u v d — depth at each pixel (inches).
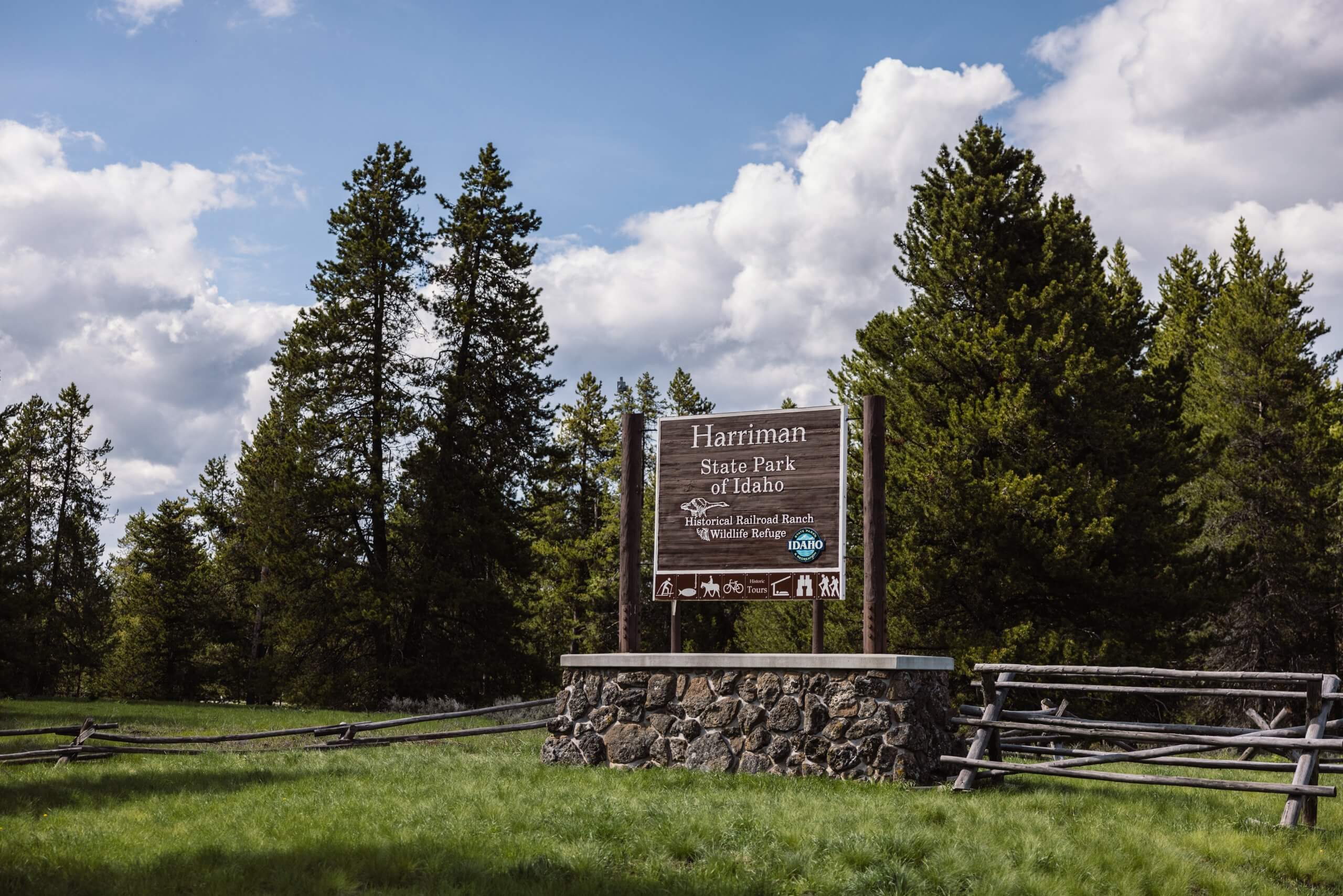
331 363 1332.4
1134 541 894.4
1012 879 260.2
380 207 1380.4
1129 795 406.6
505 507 1407.5
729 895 247.4
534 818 322.0
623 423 522.6
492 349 1416.1
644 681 474.6
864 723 421.4
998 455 929.5
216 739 555.5
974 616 924.0
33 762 513.3
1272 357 1302.9
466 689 1322.6
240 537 2054.6
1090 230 1031.6
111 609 1911.9
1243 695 366.6
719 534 492.4
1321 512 1231.5
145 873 258.4
